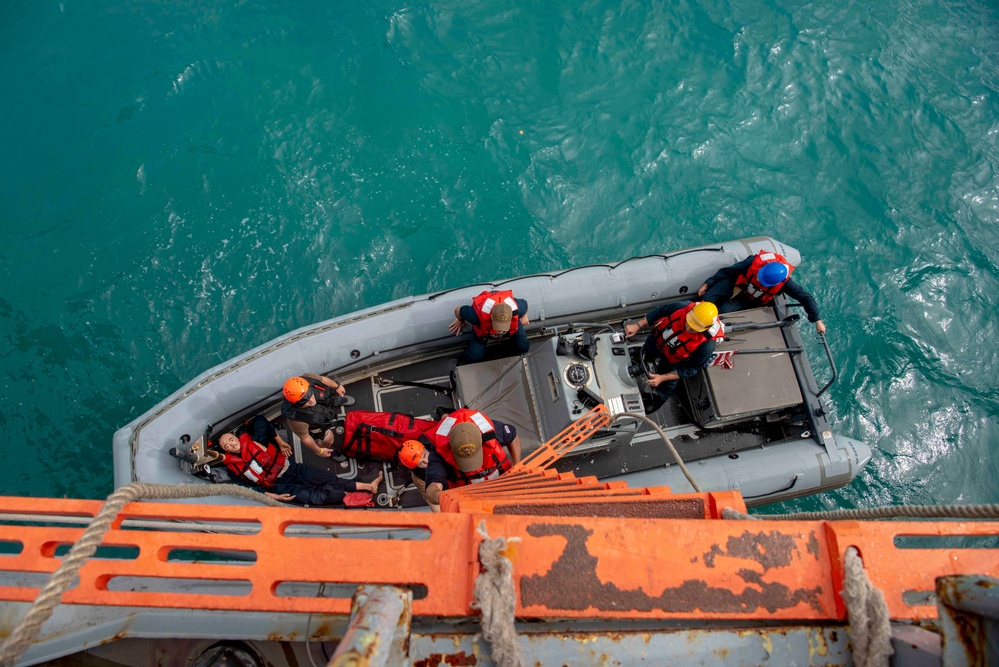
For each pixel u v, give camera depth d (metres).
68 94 5.72
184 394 4.09
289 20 6.09
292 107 5.77
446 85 5.98
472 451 3.33
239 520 1.24
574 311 4.62
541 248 5.54
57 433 4.69
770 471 4.32
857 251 5.74
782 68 6.24
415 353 4.65
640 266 4.64
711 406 4.30
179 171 5.47
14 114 5.67
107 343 4.93
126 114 5.65
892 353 5.48
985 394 5.37
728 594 1.19
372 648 0.94
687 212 5.75
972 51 6.53
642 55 6.21
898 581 1.20
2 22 6.02
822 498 5.09
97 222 5.28
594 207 5.71
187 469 3.97
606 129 5.94
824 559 1.21
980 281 5.70
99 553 4.27
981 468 5.20
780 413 4.55
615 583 1.18
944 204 5.91
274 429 4.24
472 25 6.21
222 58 5.90
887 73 6.30
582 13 6.31
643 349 4.33
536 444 4.04
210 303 5.11
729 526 1.22
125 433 3.94
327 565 1.18
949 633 0.93
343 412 4.52
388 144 5.72
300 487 4.16
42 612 1.08
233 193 5.42
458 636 1.13
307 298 5.20
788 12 6.45
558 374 3.88
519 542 1.18
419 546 1.18
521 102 5.99
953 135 6.16
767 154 6.01
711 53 6.27
